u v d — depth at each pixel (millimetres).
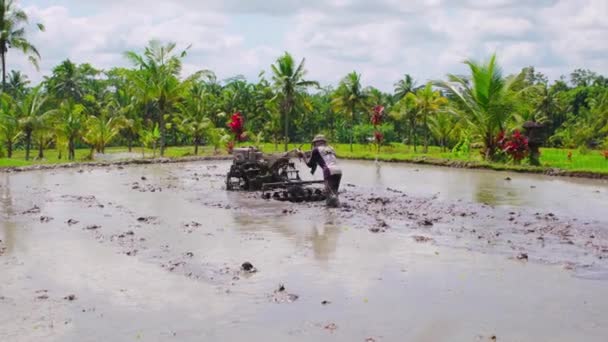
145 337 6387
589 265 9211
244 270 8938
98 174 26188
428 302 7453
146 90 38344
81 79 73000
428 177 24375
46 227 12633
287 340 6266
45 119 39188
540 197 17562
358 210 14812
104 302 7535
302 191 16719
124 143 71312
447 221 13227
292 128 72562
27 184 21641
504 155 30094
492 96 29719
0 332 6551
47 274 8852
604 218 13703
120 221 13398
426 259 9617
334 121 76625
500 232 11883
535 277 8547
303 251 10219
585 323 6723
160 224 12992
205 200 16969
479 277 8547
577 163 29594
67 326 6719
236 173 19672
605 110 53594
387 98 78062
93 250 10391
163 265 9297
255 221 13312
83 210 15086
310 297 7676
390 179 23438
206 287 8125
